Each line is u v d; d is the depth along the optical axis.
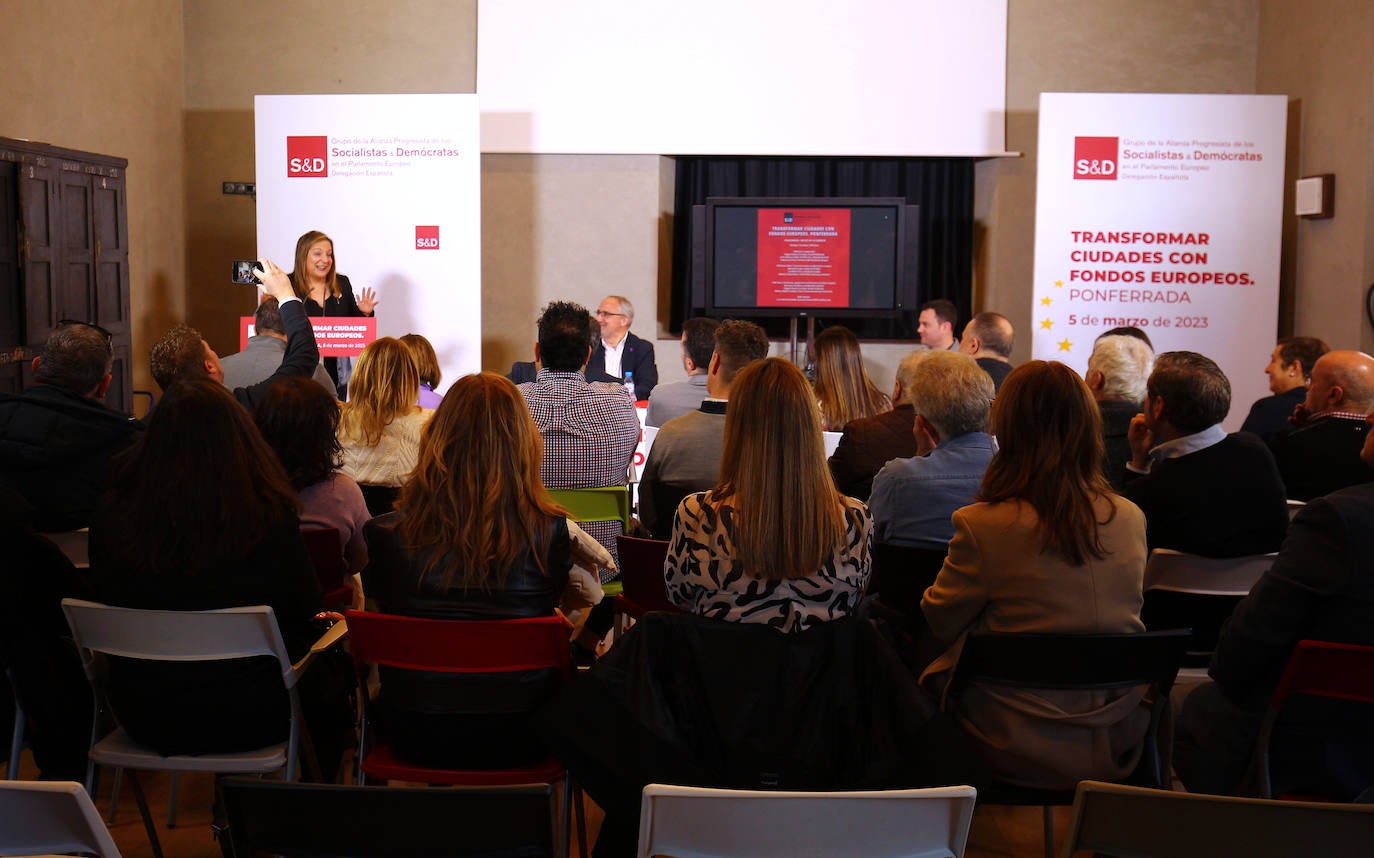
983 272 7.76
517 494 2.28
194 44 7.54
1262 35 7.38
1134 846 1.58
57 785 1.50
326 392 2.93
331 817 1.59
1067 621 2.16
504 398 2.30
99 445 3.04
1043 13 7.41
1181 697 2.87
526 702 2.26
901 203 7.41
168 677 2.29
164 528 2.26
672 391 4.00
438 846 1.61
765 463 2.04
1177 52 7.44
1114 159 6.68
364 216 6.64
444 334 6.70
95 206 6.00
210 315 7.70
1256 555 2.70
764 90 7.42
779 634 2.02
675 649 2.03
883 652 2.03
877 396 4.33
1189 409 2.71
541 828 1.59
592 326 6.54
